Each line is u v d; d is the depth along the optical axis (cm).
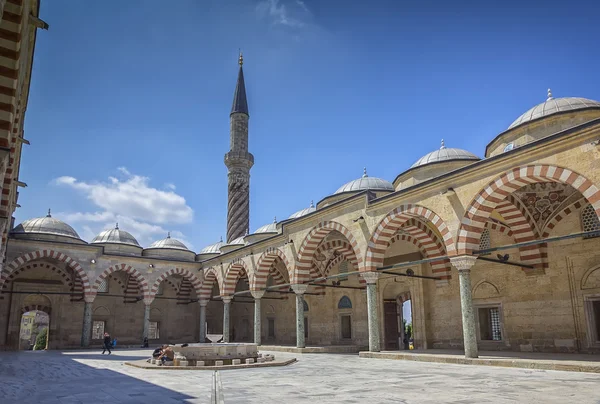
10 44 812
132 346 3250
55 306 3266
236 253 3103
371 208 2031
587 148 1302
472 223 1606
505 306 2009
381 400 840
